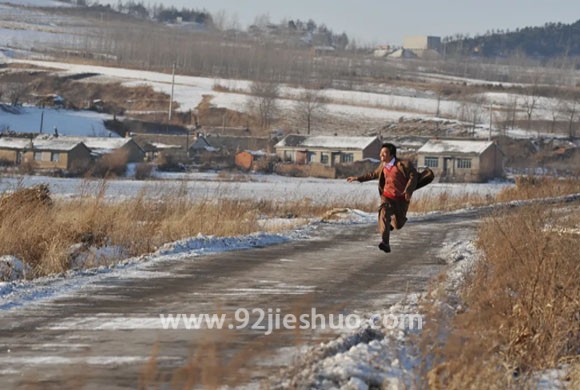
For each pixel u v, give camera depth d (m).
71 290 29.80
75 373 18.58
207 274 34.78
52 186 109.06
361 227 62.91
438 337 19.98
